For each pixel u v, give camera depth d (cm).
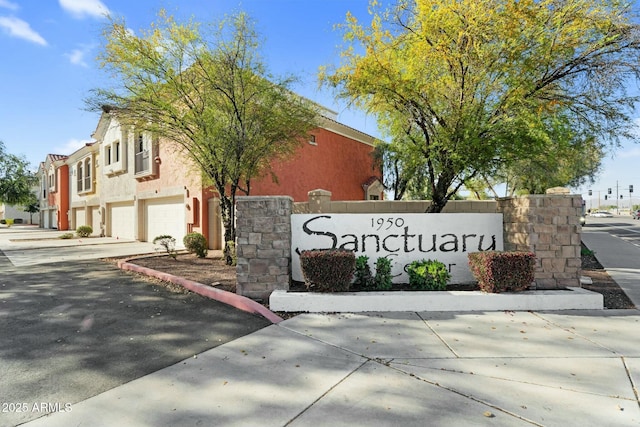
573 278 645
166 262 1049
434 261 674
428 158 802
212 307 600
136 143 1953
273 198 640
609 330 485
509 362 387
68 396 324
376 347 431
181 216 1584
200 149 977
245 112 957
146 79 922
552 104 728
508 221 702
